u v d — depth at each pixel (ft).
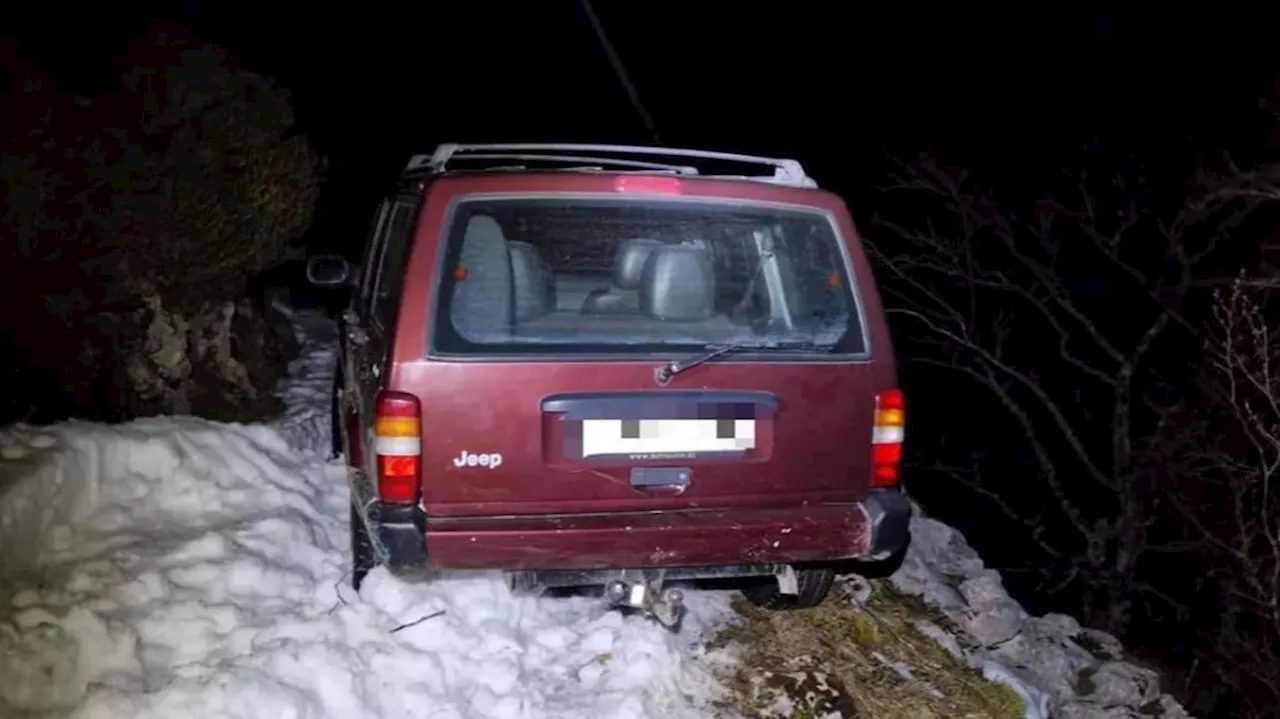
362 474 13.60
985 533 49.96
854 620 15.76
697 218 12.66
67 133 18.11
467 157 13.89
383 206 17.62
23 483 13.99
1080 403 50.75
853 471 12.79
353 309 17.51
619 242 12.71
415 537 11.62
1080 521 46.24
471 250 12.03
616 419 11.95
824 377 12.55
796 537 12.62
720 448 12.24
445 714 12.54
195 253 20.56
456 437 11.64
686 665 14.15
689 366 12.06
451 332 11.73
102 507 15.39
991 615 17.15
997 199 50.85
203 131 20.16
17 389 17.47
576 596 15.31
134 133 19.39
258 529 15.62
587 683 13.57
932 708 14.20
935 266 48.73
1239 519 35.96
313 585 14.67
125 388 19.34
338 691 12.46
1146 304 48.70
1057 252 48.39
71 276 18.19
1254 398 37.55
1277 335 36.47
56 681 11.75
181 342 20.68
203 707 11.48
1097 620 46.19
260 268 23.03
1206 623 42.34
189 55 20.15
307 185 22.80
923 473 51.62
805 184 13.53
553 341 11.97
